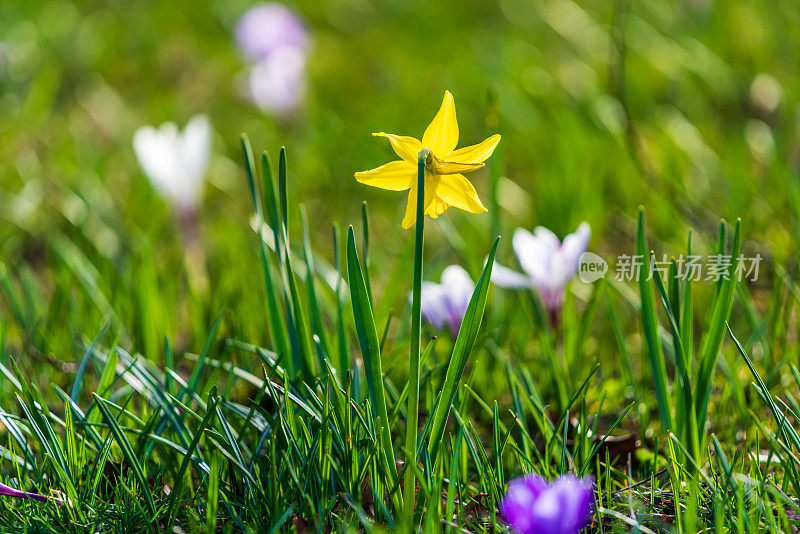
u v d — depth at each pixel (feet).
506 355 6.36
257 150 10.64
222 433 5.82
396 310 6.82
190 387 5.85
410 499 5.49
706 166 8.73
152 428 5.82
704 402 5.74
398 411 5.90
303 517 5.59
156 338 6.40
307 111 10.77
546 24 14.56
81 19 15.81
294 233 8.23
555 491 5.39
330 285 6.53
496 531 5.56
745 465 5.86
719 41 11.84
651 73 11.57
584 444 5.75
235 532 5.63
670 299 5.80
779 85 9.96
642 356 6.28
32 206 8.67
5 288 6.53
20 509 5.61
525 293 6.41
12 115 11.39
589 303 6.26
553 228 7.78
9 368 6.28
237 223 8.32
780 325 6.31
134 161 10.17
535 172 9.55
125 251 7.55
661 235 7.52
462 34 14.20
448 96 5.34
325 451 5.63
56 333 6.50
